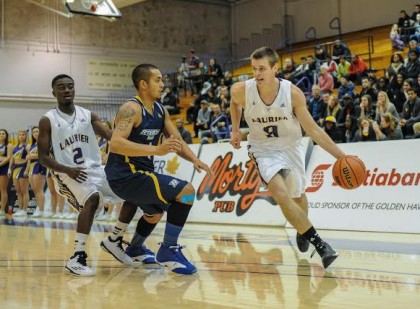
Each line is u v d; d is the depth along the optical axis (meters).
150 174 4.30
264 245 6.24
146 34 22.00
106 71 21.19
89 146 4.80
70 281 4.01
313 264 4.70
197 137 14.93
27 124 19.83
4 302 3.28
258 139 4.76
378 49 17.34
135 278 4.12
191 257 5.23
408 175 7.56
